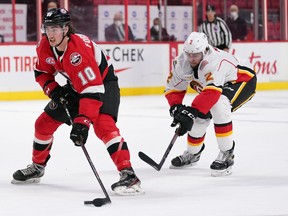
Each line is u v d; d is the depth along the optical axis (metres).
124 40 24.80
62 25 7.31
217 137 8.84
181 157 9.37
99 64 7.61
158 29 25.25
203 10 25.84
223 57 8.64
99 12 24.38
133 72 22.47
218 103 8.72
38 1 23.09
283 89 24.98
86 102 7.35
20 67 20.83
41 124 8.11
